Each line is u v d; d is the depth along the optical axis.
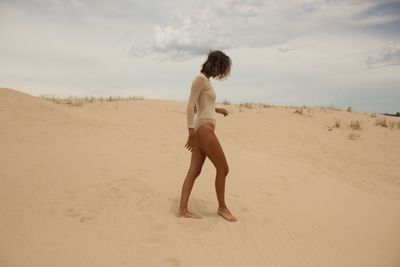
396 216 5.25
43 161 5.77
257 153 9.15
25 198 4.29
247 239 3.79
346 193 6.21
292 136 13.66
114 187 4.92
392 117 19.47
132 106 17.72
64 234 3.50
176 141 8.59
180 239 3.61
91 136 8.20
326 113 18.55
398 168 10.64
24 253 3.08
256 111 17.98
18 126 8.35
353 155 11.75
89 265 2.99
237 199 5.00
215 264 3.23
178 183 5.38
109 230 3.67
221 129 14.27
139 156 6.69
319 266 3.42
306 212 4.82
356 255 3.72
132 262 3.11
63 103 17.09
